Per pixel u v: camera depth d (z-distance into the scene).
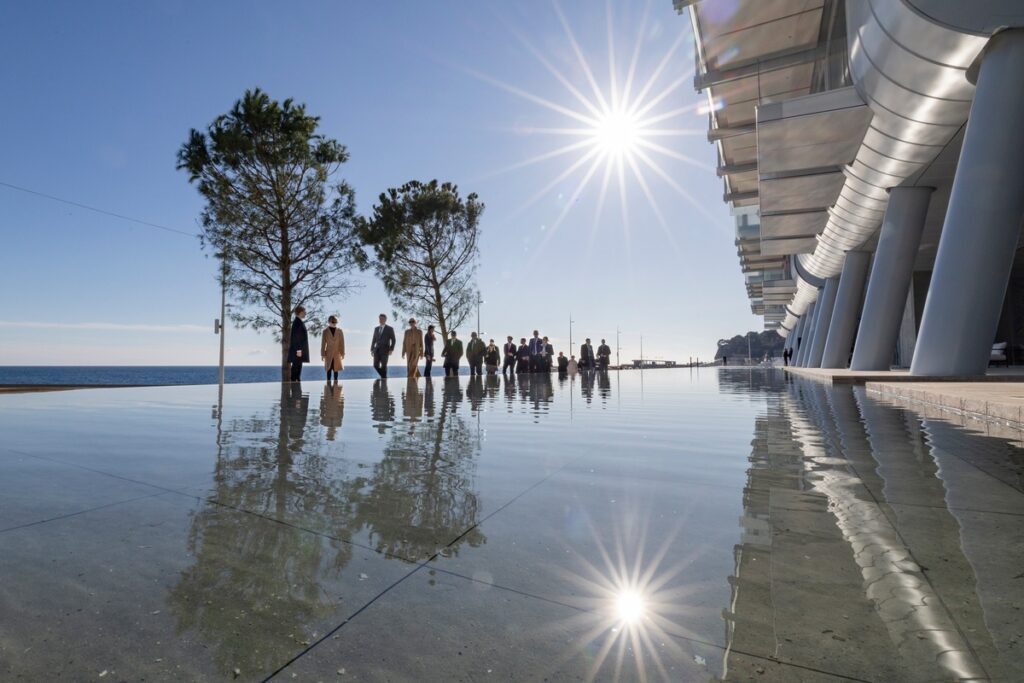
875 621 1.21
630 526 1.90
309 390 10.70
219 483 2.54
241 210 18.38
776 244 24.44
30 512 2.07
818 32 13.30
